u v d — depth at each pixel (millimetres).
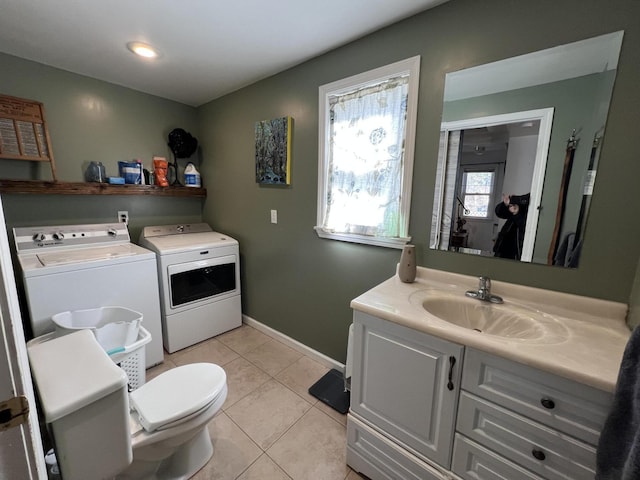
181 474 1304
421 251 1589
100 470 831
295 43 1743
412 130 1527
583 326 1070
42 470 648
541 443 887
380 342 1203
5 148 1900
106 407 814
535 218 1243
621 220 1070
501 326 1215
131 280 1976
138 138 2574
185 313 2342
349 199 1866
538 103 1188
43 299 1641
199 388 1294
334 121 1875
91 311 1798
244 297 2811
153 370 2090
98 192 2246
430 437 1115
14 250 1981
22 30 1619
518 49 1206
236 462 1401
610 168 1071
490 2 1248
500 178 1310
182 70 2133
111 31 1626
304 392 1889
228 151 2672
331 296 2082
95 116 2314
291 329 2420
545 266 1242
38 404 791
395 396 1188
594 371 790
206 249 2416
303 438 1541
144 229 2520
